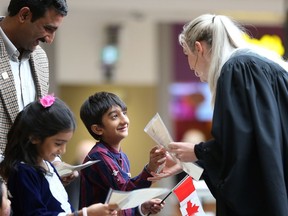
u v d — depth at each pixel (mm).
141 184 3949
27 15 3938
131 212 3988
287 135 3705
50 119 3455
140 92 11844
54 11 3951
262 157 3574
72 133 3539
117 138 4129
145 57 11500
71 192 6043
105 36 11258
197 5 10766
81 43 11141
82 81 11227
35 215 3342
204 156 3729
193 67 3996
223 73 3760
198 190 5371
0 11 9414
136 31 11391
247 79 3725
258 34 11461
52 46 10867
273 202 3547
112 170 3980
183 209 4012
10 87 3955
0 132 3904
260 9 10805
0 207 3371
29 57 4156
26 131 3465
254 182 3635
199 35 3898
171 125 11680
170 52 11500
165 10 10930
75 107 11750
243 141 3598
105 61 11273
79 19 11078
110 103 4121
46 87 4258
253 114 3635
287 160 3686
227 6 10781
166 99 11617
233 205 3619
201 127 11773
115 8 10688
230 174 3596
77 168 3732
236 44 3895
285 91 3773
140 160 11992
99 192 4004
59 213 3354
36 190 3408
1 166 3486
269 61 3846
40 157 3518
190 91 11672
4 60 3977
